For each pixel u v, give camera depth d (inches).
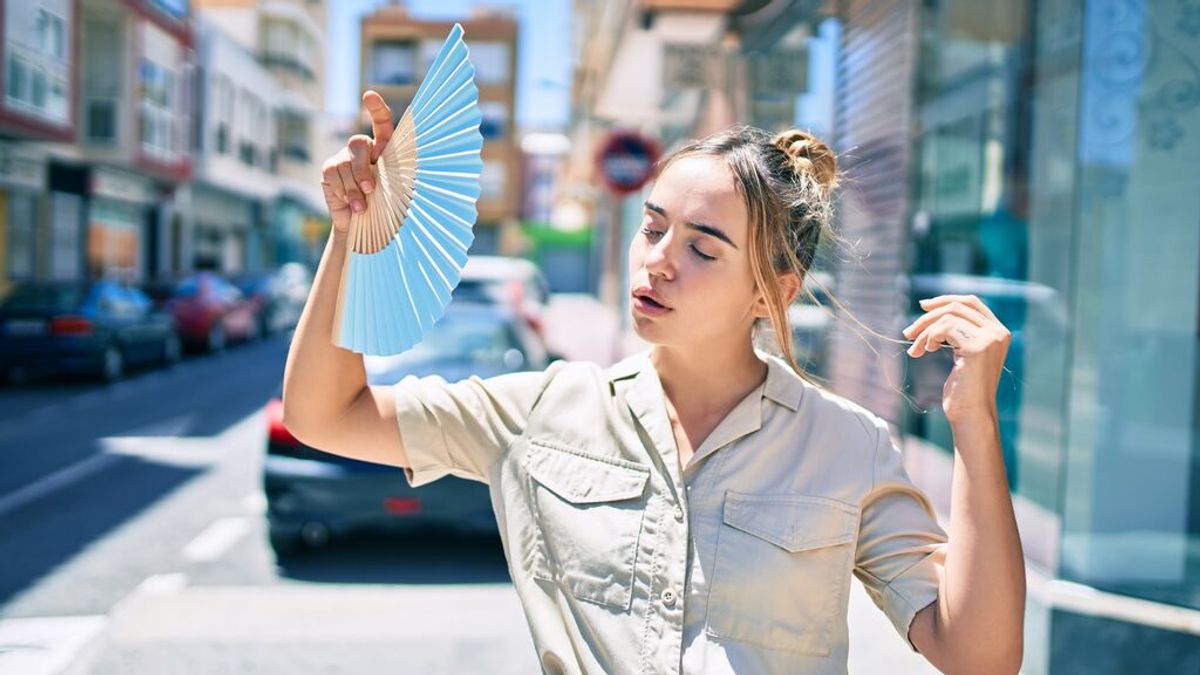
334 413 55.4
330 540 228.4
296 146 1733.5
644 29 378.6
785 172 53.2
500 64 1982.0
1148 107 162.1
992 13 205.0
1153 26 160.6
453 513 200.8
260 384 553.6
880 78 239.1
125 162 898.7
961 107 215.2
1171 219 160.9
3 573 200.8
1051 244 183.3
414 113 48.6
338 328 52.7
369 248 51.3
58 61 735.1
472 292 492.1
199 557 213.8
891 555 49.8
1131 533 157.8
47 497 269.1
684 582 48.8
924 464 210.2
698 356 53.2
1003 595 45.1
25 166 781.9
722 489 50.0
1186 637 133.2
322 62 1743.4
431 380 58.6
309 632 162.2
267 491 202.7
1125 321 164.2
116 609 177.8
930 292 217.5
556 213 1579.7
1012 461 186.4
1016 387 187.6
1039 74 188.7
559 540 51.3
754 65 340.8
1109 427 161.3
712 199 50.8
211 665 147.7
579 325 1047.6
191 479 293.4
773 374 52.3
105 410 442.0
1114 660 134.2
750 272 51.6
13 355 514.0
